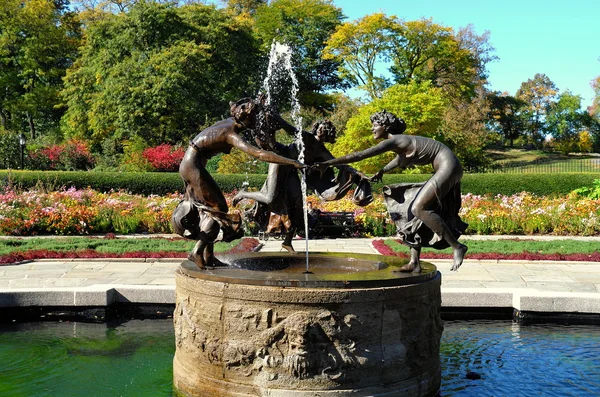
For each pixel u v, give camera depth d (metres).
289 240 5.90
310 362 4.02
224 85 34.53
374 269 5.26
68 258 10.43
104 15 40.41
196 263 4.61
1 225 14.20
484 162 30.52
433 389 4.57
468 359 5.57
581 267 10.06
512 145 58.62
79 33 42.34
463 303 7.03
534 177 21.80
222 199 4.65
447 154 4.55
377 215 15.32
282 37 40.72
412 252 4.67
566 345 6.01
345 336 4.04
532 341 6.17
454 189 4.71
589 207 15.41
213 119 32.16
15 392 4.77
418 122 25.50
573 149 52.22
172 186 23.06
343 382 4.06
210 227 4.58
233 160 24.20
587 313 6.79
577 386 4.87
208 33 33.06
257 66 36.22
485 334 6.43
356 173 5.27
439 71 39.25
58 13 41.12
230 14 36.88
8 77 36.28
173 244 12.12
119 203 15.76
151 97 29.55
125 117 29.75
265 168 24.33
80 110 33.00
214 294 4.27
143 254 10.59
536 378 5.05
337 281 4.05
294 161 4.43
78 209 14.84
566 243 12.49
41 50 36.34
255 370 4.13
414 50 37.84
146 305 7.25
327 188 5.46
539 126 56.75
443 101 26.84
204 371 4.38
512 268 9.92
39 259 10.41
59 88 38.06
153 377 5.11
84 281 8.48
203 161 4.61
